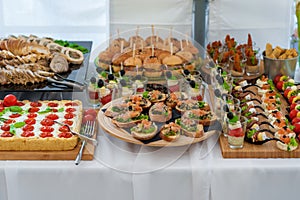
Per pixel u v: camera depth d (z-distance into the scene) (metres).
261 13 2.91
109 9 2.90
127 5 2.88
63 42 2.69
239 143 1.83
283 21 2.92
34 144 1.82
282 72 2.48
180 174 1.77
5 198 1.82
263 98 2.23
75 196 1.80
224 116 1.91
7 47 2.39
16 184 1.78
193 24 2.89
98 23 3.08
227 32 2.94
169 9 2.89
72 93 2.18
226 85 2.21
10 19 3.06
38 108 2.08
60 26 3.08
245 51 2.56
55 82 2.24
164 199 1.80
